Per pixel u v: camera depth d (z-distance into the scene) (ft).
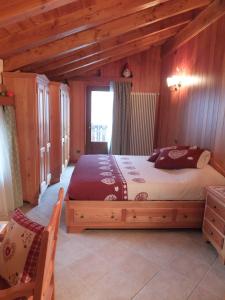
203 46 11.34
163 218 9.05
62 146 15.43
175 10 10.53
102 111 19.58
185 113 13.44
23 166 11.00
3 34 8.34
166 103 17.13
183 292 6.18
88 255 7.59
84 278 6.56
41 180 11.64
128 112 18.75
